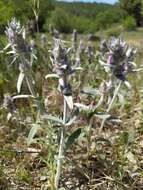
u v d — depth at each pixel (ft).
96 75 2.84
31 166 1.74
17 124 2.08
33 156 1.80
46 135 1.83
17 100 2.45
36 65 2.70
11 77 2.67
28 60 1.59
